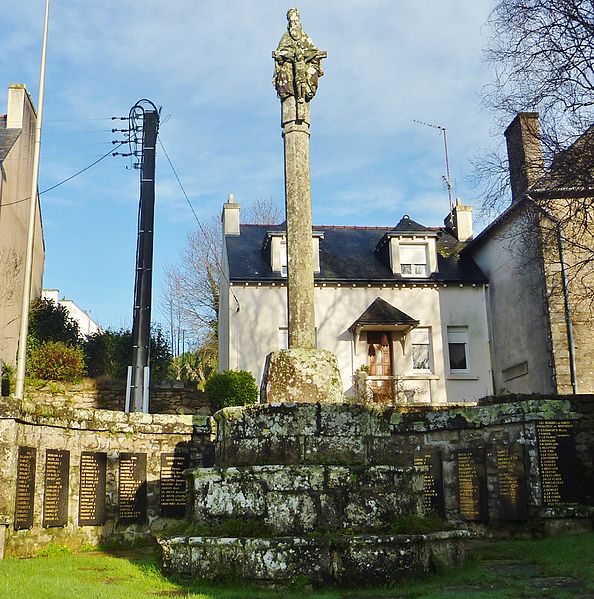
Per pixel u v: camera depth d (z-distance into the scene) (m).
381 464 8.94
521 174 16.80
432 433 14.11
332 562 7.84
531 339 23.00
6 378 18.70
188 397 20.56
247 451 8.88
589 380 20.48
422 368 26.64
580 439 13.06
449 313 26.92
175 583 7.96
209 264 40.12
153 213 20.06
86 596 6.96
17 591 7.13
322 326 26.20
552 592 7.28
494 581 7.97
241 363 25.28
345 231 30.44
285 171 10.34
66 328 25.17
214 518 8.55
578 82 15.11
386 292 26.84
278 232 26.58
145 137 20.64
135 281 19.44
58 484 12.07
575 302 20.72
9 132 24.28
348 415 8.99
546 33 15.24
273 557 7.83
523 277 23.66
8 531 10.73
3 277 22.41
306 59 10.62
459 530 8.90
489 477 13.47
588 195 15.95
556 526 12.45
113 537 12.90
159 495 13.64
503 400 15.12
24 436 11.38
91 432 13.02
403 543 8.04
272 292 26.06
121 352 23.89
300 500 8.34
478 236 27.38
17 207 24.09
